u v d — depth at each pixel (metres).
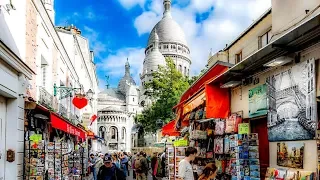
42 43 15.37
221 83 8.45
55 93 18.27
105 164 8.07
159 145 35.06
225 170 8.49
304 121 5.40
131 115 110.06
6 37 8.66
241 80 7.92
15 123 8.42
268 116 6.62
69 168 13.74
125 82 123.00
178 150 12.18
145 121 44.72
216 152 9.14
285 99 6.00
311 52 5.33
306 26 4.62
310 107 5.25
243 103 7.97
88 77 41.94
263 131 7.46
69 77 24.67
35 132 11.23
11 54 7.53
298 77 5.60
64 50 21.52
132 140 91.50
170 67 39.94
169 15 113.12
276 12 8.84
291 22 8.18
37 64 14.06
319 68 5.12
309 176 5.17
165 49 107.00
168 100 37.50
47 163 10.19
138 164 16.44
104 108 108.50
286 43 5.42
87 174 23.34
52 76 17.77
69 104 24.17
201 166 9.96
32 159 9.02
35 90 13.45
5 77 7.54
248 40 13.55
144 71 103.56
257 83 7.28
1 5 8.27
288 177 5.65
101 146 55.62
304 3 7.72
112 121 106.38
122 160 21.97
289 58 5.71
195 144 10.92
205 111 9.25
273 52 5.89
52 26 17.25
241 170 7.17
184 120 12.80
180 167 7.24
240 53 14.70
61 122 10.96
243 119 7.92
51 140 14.62
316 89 5.16
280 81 6.20
